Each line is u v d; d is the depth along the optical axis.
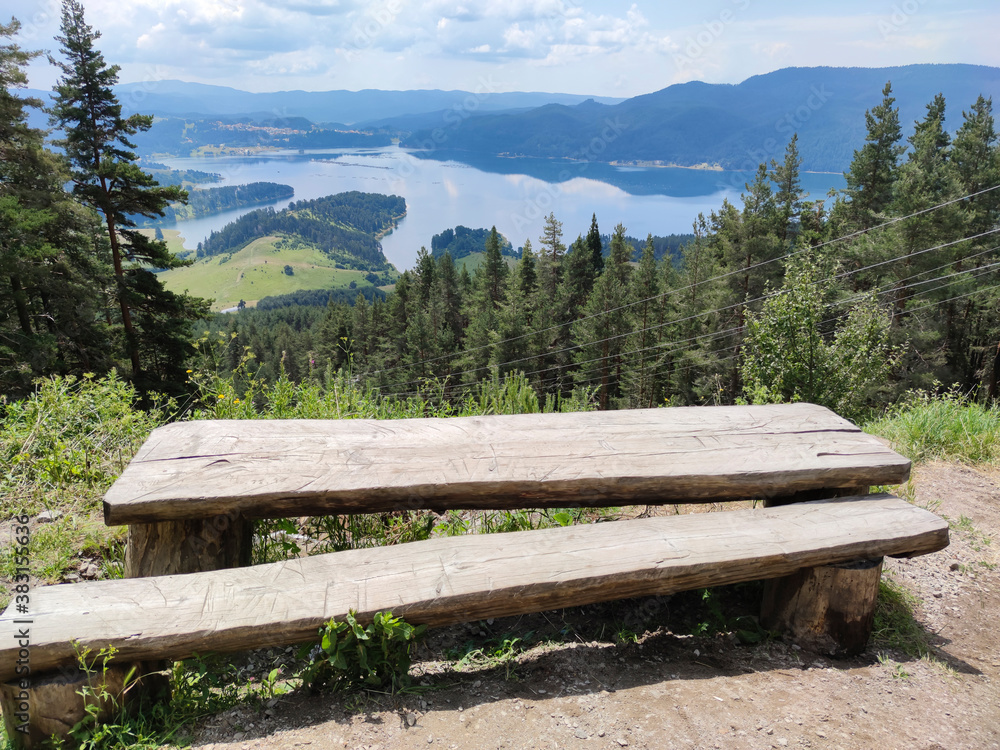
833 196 32.88
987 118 27.30
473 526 3.01
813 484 2.39
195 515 2.00
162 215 22.19
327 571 1.94
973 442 4.45
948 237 22.61
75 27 19.66
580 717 1.82
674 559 2.03
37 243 17.11
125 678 1.71
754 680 2.04
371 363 50.00
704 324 31.91
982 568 2.87
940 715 1.87
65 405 3.96
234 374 4.18
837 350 7.62
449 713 1.84
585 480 2.21
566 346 44.16
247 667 2.15
